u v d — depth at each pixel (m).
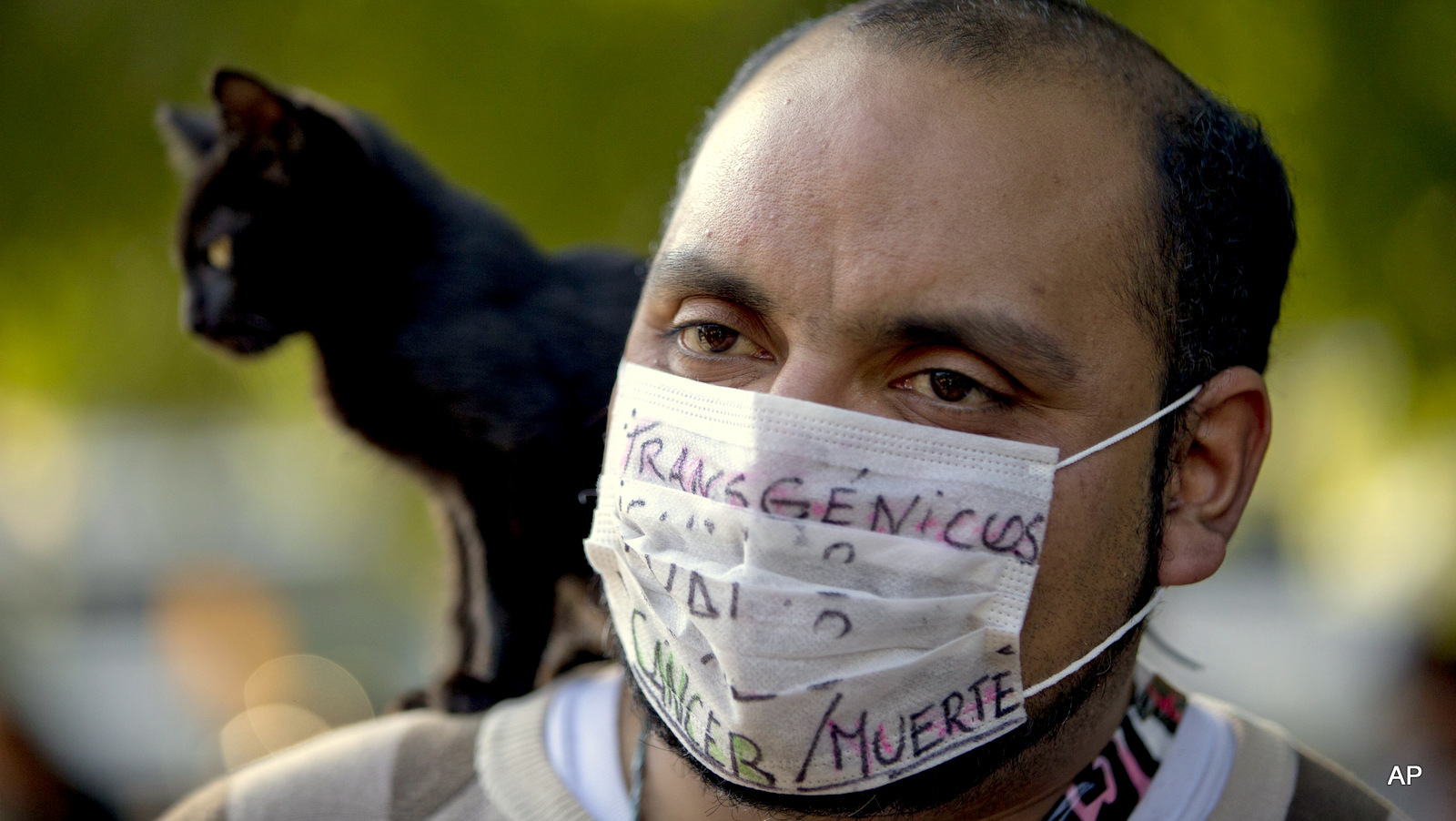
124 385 5.41
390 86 4.64
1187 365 1.42
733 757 1.39
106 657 6.38
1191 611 7.89
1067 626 1.37
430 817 1.59
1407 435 5.47
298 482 7.82
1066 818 1.45
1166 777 1.50
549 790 1.56
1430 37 4.15
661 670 1.47
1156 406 1.39
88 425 7.43
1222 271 1.46
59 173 4.74
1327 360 6.39
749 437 1.37
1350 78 4.20
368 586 7.58
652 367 1.53
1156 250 1.39
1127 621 1.41
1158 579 1.47
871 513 1.35
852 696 1.35
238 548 7.50
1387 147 4.19
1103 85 1.40
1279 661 6.91
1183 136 1.44
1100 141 1.37
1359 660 6.40
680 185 1.78
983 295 1.29
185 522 7.43
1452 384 4.71
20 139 4.70
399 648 7.28
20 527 7.02
